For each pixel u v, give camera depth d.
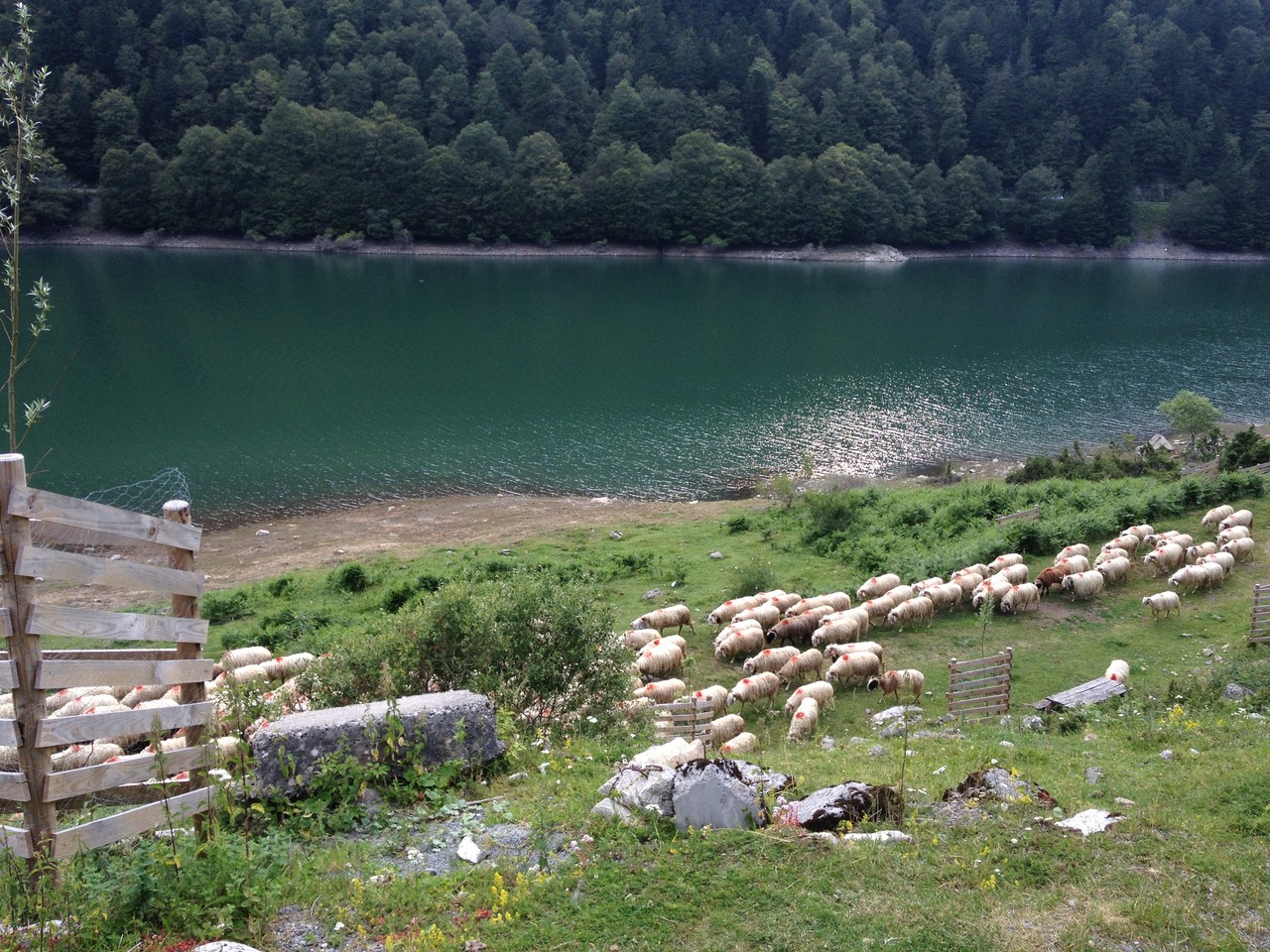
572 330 86.50
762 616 25.09
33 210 123.44
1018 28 185.62
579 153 149.50
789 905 7.39
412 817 9.08
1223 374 71.75
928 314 98.38
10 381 7.64
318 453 50.44
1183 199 154.00
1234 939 7.16
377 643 13.98
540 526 39.09
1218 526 32.38
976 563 29.22
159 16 148.38
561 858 8.16
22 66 8.19
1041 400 64.06
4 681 6.59
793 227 143.75
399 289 105.44
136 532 7.10
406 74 151.62
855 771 12.51
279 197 132.38
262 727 9.89
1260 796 9.60
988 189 153.88
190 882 7.18
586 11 176.62
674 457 51.31
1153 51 173.62
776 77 164.75
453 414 59.06
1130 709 17.44
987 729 17.17
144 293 95.56
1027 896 7.66
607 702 15.11
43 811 6.84
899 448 53.19
